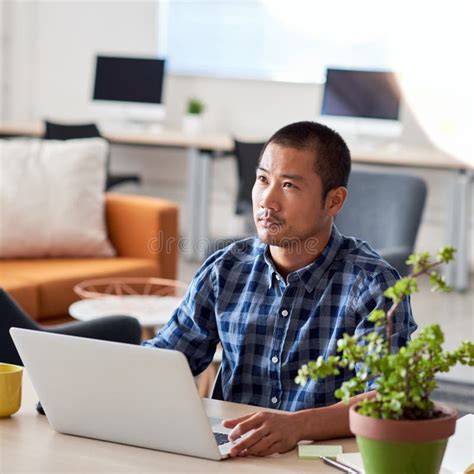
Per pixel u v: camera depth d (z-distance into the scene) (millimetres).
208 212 8180
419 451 1615
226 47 8992
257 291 2383
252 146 7133
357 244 2379
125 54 9305
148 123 9141
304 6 8680
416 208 5090
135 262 5484
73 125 7746
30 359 2031
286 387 2338
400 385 1652
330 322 2322
